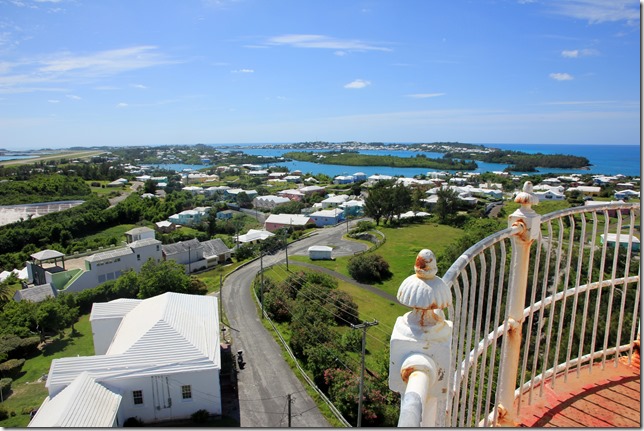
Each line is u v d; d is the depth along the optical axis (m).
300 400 16.67
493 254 2.73
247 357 19.98
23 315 23.78
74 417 12.63
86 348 22.55
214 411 15.68
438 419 1.85
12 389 18.52
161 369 15.12
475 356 2.67
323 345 18.95
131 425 14.91
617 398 3.60
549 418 3.35
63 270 33.25
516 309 3.14
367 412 15.06
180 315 18.22
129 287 28.23
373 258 32.31
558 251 3.52
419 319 1.81
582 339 3.93
